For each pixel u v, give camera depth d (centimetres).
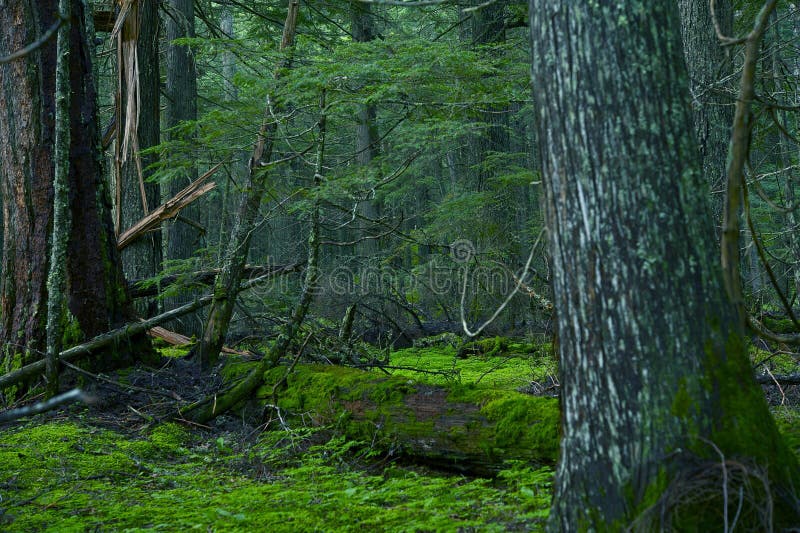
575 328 267
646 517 243
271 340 794
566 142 268
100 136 693
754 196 1298
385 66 547
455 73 570
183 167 613
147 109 1070
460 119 605
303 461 502
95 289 667
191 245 1285
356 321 1059
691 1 721
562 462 275
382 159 597
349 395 530
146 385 637
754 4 813
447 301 1122
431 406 484
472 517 352
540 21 278
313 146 624
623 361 256
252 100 609
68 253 655
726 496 229
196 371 667
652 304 254
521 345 962
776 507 242
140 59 1063
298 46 638
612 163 259
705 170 716
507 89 577
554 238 275
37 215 652
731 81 700
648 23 262
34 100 650
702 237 260
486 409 456
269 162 637
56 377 585
